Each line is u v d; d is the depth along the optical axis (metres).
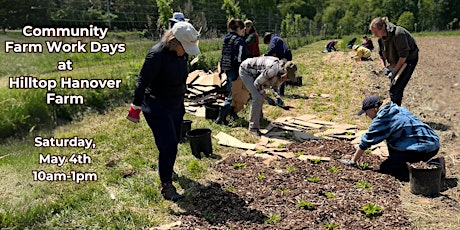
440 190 5.00
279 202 4.73
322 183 5.23
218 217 4.42
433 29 61.66
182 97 4.85
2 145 6.51
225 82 9.27
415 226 4.19
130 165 5.85
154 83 4.60
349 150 6.43
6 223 4.21
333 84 12.62
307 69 16.33
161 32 13.42
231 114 8.11
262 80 6.75
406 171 5.32
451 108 9.41
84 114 8.39
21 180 5.32
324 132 7.41
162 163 4.74
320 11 88.38
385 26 7.18
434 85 12.49
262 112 8.12
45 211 4.50
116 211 4.58
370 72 15.10
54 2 12.95
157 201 4.81
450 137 7.05
